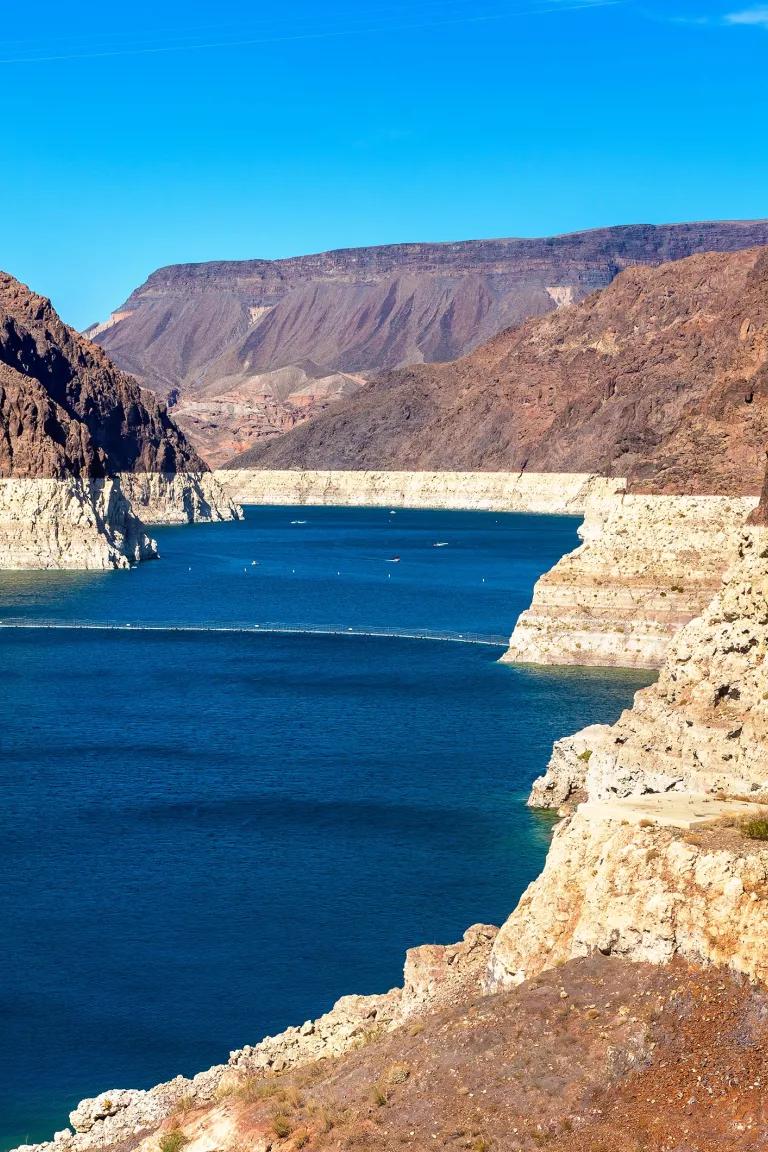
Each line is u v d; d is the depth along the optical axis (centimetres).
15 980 6656
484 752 10950
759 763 6638
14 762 10800
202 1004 6384
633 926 4303
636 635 14600
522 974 4600
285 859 8306
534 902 4666
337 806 9425
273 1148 4222
